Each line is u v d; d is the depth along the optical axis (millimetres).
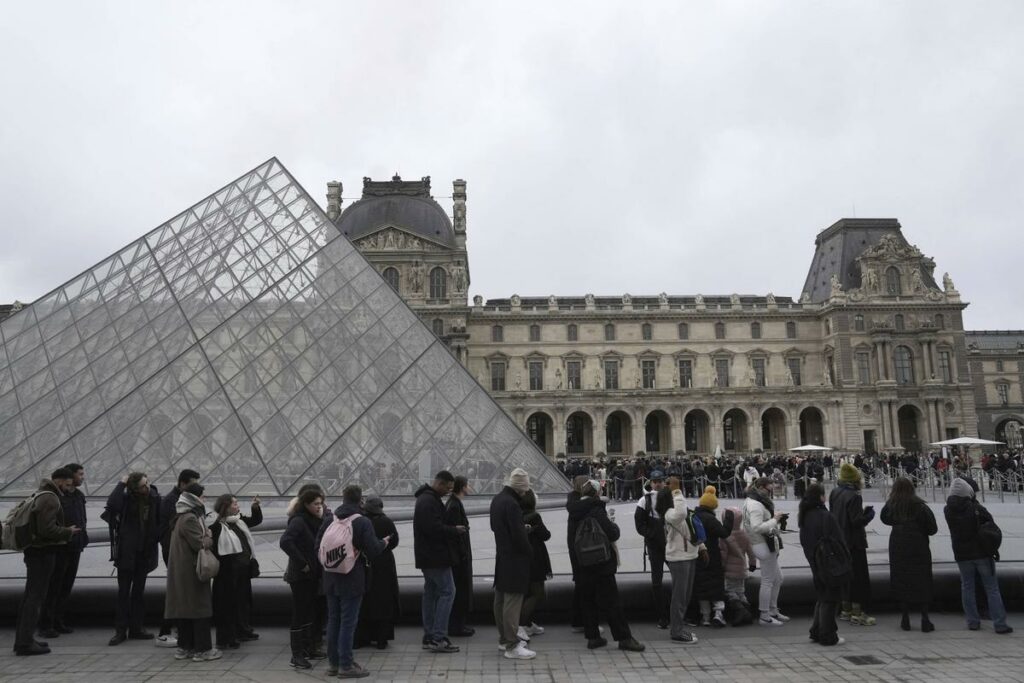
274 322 33094
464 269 126938
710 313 132875
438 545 13453
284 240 37906
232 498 14086
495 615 13430
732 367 132500
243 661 13062
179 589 12914
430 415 30656
